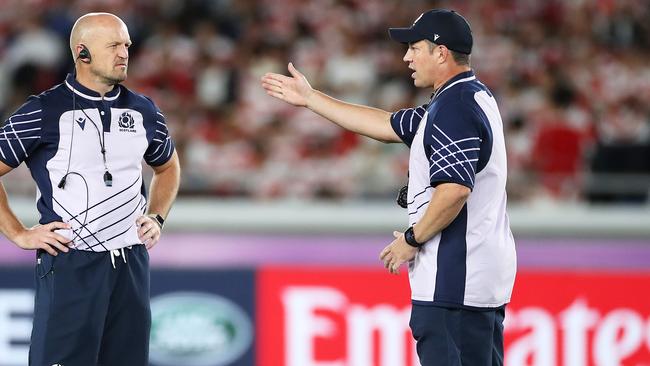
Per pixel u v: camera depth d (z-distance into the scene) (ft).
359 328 72.74
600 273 75.20
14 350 70.18
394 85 112.57
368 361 72.43
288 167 91.97
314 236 74.84
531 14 130.82
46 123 45.98
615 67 124.36
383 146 99.09
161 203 50.11
